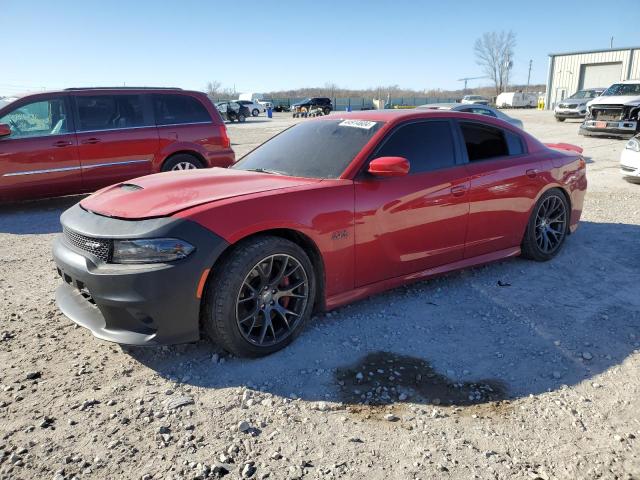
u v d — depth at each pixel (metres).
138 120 7.69
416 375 2.91
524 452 2.29
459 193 3.89
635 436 2.39
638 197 7.82
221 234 2.78
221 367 2.96
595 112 16.58
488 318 3.62
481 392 2.76
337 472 2.15
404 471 2.16
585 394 2.73
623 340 3.30
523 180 4.39
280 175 3.61
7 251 5.40
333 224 3.23
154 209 2.89
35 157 7.01
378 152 3.58
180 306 2.73
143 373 2.91
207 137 8.20
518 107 55.00
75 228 2.97
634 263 4.77
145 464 2.19
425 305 3.84
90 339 3.33
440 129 3.99
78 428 2.43
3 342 3.27
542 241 4.75
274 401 2.65
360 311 3.71
